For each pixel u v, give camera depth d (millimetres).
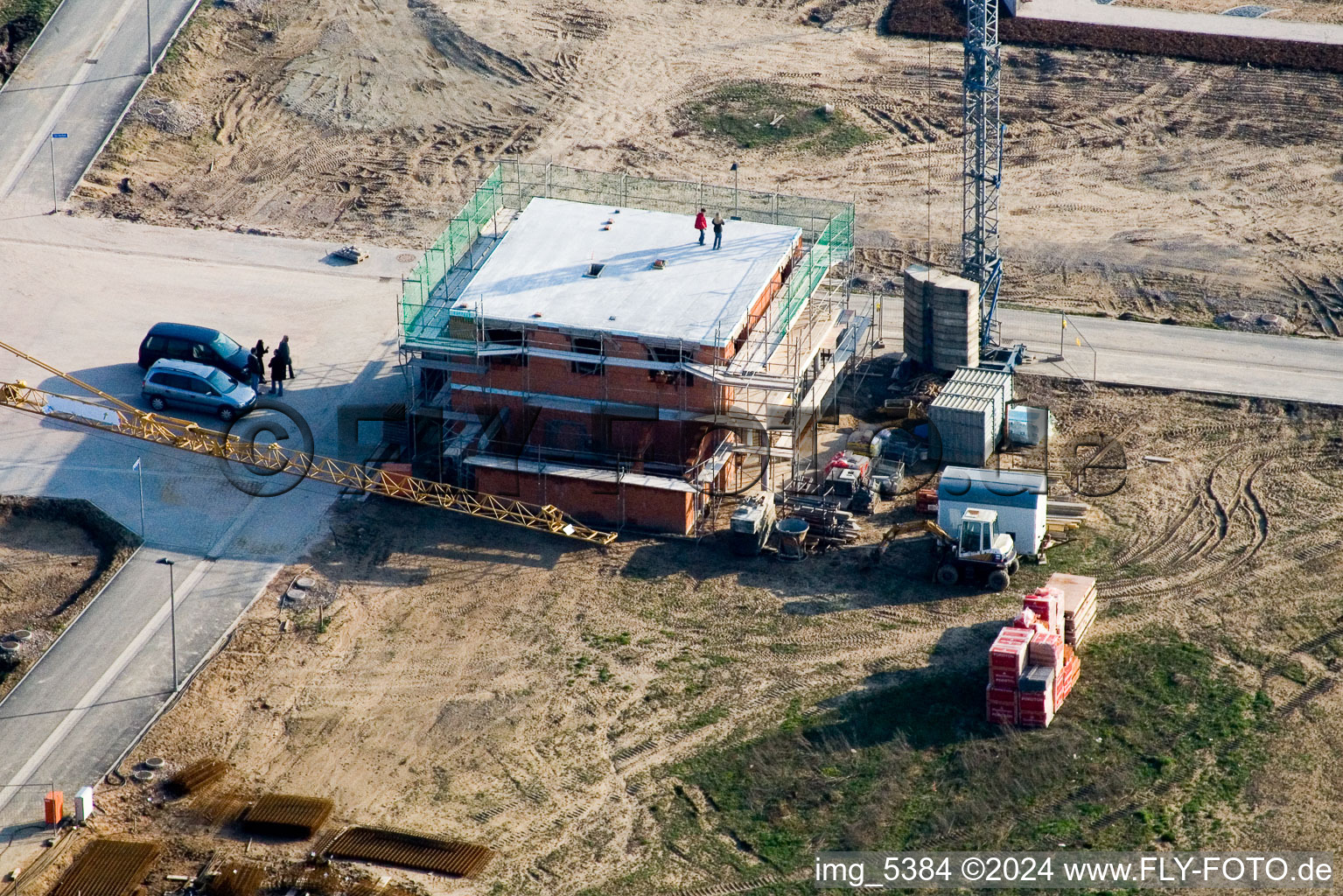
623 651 109688
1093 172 174750
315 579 116312
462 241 132750
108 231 160375
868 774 98250
